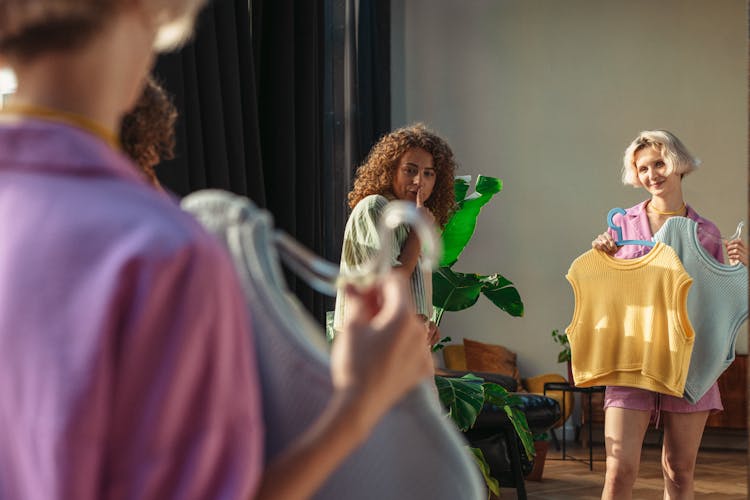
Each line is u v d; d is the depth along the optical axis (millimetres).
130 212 535
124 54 587
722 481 5949
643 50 8258
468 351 8102
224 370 536
